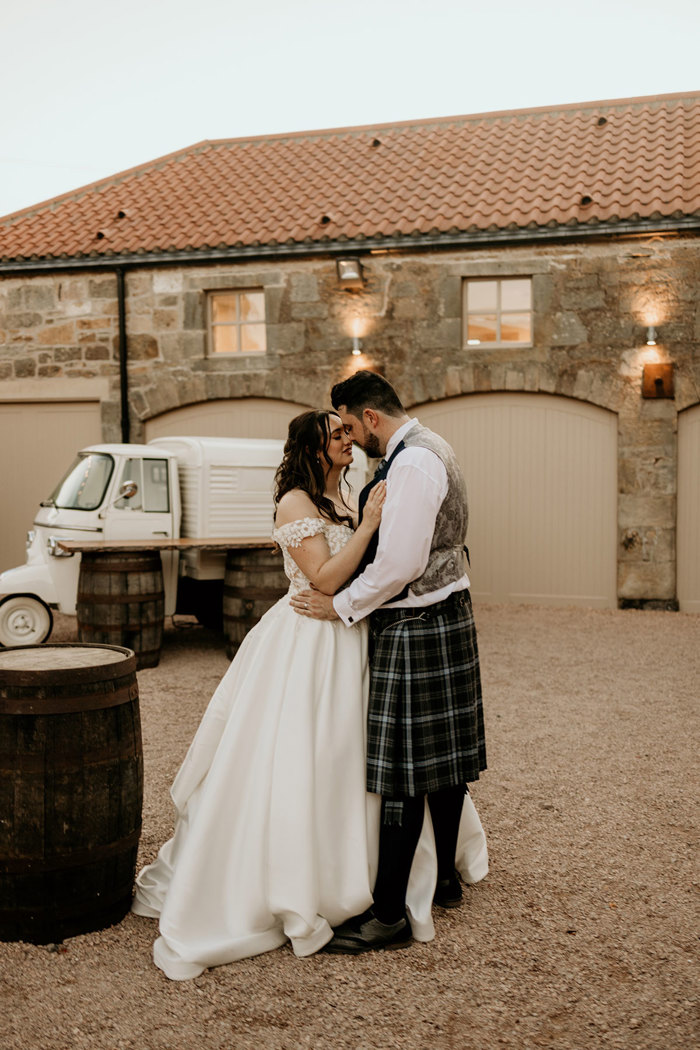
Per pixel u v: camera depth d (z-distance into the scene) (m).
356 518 2.95
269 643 2.70
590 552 9.71
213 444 7.23
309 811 2.52
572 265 9.51
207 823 2.58
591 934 2.65
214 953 2.46
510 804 3.79
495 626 8.48
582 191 9.74
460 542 2.70
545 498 9.81
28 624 7.11
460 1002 2.31
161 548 6.44
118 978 2.43
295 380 10.32
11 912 2.60
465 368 9.85
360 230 9.93
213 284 10.50
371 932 2.56
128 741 2.71
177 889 2.54
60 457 11.19
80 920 2.66
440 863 2.82
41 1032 2.18
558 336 9.59
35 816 2.54
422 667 2.57
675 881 3.02
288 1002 2.31
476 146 11.48
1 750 2.54
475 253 9.77
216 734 2.82
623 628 8.37
